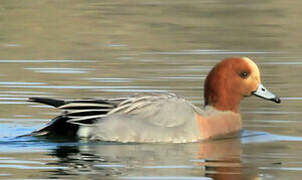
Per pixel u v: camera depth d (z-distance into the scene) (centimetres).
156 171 1098
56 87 1680
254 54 2044
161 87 1672
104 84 1706
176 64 1917
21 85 1702
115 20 2600
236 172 1094
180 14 2708
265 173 1086
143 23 2548
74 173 1084
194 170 1105
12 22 2553
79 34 2377
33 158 1178
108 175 1073
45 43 2236
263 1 2956
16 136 1302
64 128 1297
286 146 1255
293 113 1484
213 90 1383
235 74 1379
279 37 2294
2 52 2103
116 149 1245
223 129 1353
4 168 1114
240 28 2445
